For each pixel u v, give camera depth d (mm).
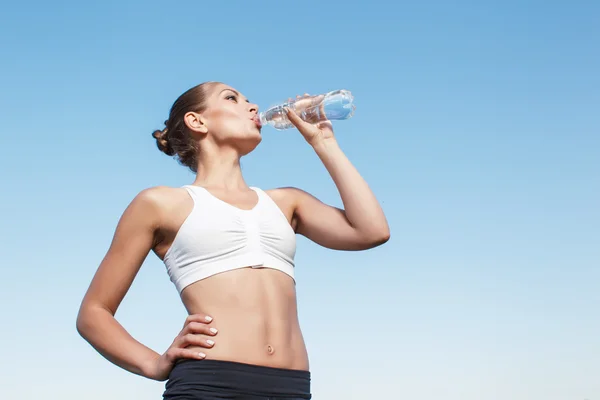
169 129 3033
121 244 2553
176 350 2336
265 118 3037
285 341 2408
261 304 2412
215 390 2264
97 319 2488
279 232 2588
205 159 2885
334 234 2818
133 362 2432
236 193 2738
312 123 3078
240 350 2322
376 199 2820
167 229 2562
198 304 2432
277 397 2314
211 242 2475
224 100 2945
